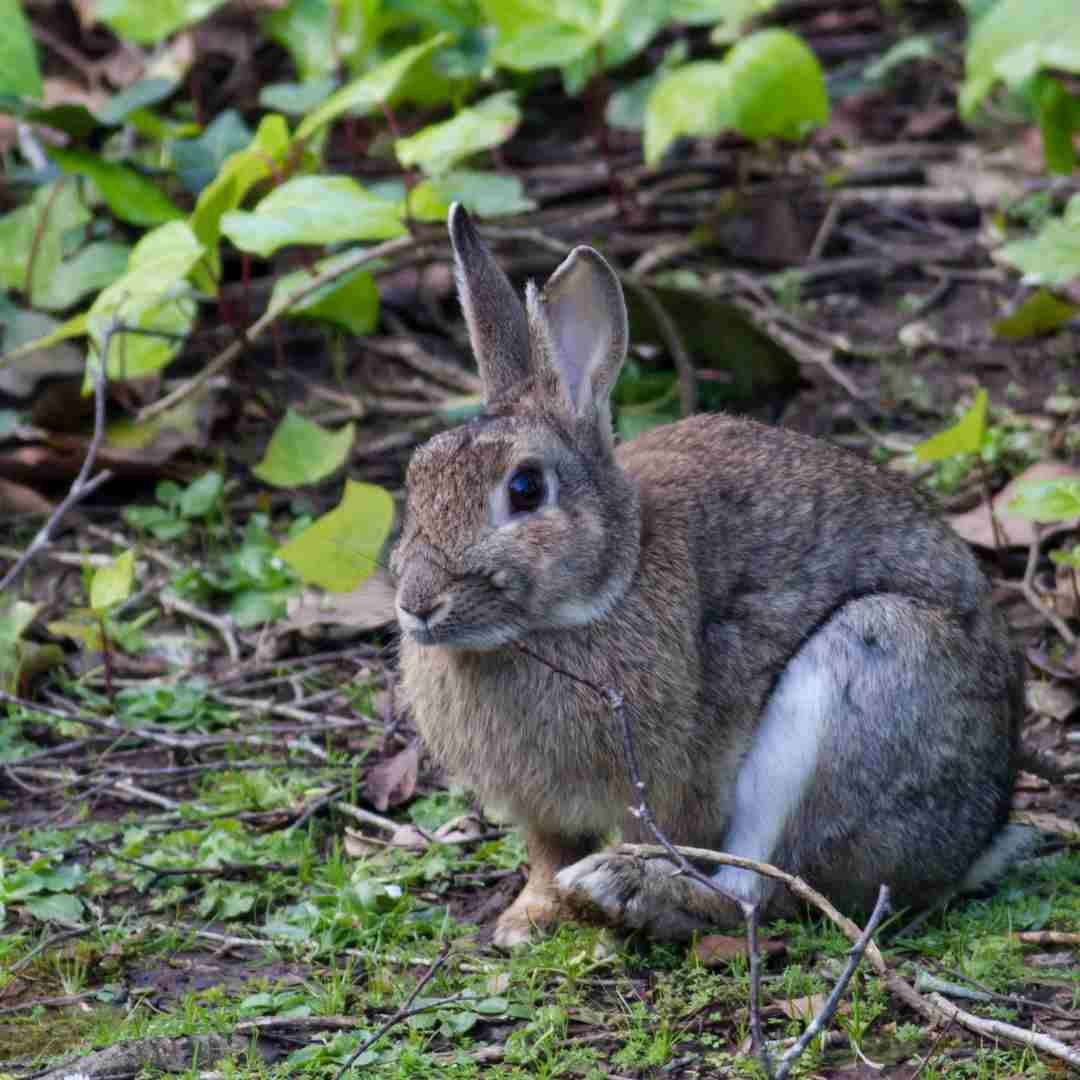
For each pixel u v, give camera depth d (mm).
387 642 11438
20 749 10461
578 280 8422
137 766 10398
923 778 8484
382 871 9109
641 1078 7320
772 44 14305
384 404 14031
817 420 13633
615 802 8430
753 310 14914
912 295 15047
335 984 7957
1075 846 9398
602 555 8172
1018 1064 7312
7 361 12367
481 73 15750
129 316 12633
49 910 8703
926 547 8945
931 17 19188
